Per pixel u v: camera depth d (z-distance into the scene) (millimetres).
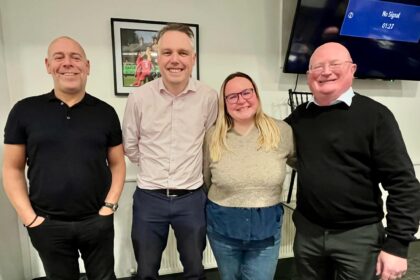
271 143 1372
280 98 2406
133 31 2066
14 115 1329
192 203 1509
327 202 1260
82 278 2148
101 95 2090
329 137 1250
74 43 1350
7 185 1336
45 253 1347
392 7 2240
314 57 1291
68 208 1325
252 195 1356
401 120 2719
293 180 2270
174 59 1401
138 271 1536
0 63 1839
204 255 2283
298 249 1415
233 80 1439
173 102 1507
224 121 1466
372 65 2373
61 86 1320
